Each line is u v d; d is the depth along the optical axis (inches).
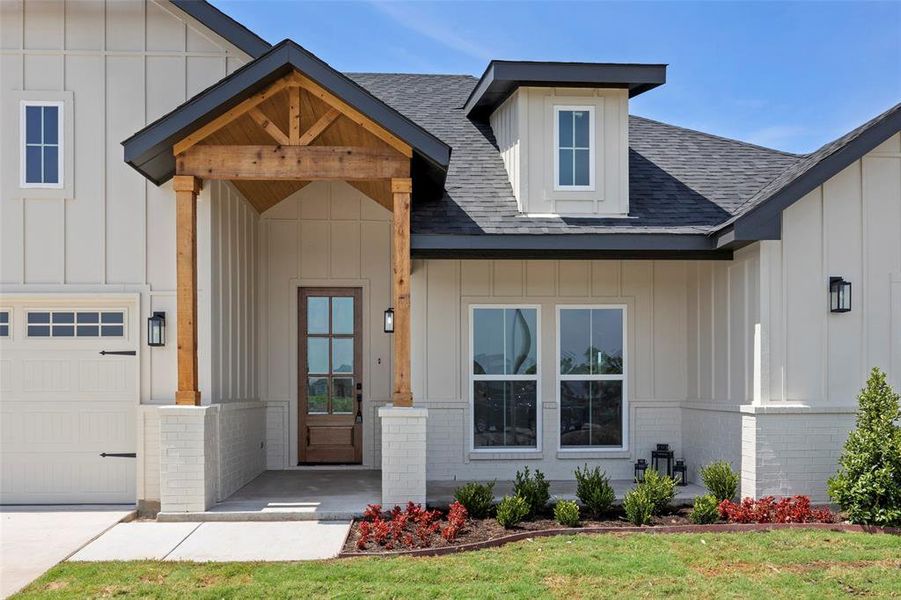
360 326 458.6
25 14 362.6
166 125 313.0
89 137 362.0
